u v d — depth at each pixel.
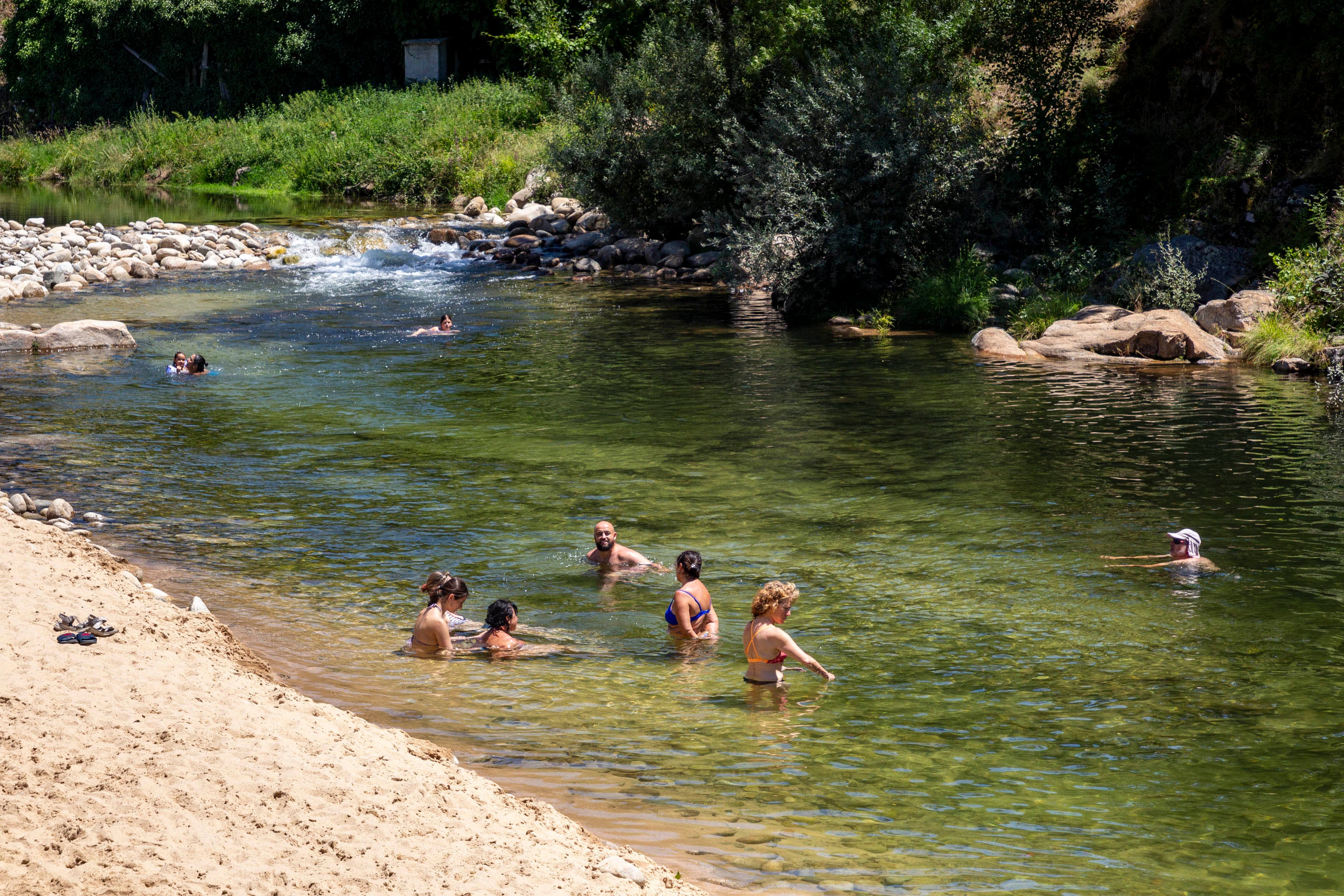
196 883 4.70
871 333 23.03
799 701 7.90
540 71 47.56
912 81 26.11
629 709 7.79
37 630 7.26
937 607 9.60
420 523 11.76
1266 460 13.74
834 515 12.02
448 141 46.94
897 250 24.34
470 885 4.96
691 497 12.63
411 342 21.98
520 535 11.41
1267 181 23.91
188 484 12.99
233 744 5.97
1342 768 6.84
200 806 5.29
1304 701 7.78
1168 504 12.16
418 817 5.52
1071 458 13.95
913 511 12.09
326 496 12.62
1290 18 23.69
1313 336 19.80
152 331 22.92
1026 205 27.08
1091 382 18.44
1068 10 26.11
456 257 34.16
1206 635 8.93
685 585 9.42
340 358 20.47
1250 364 19.75
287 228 37.59
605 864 5.32
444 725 7.46
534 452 14.45
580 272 31.78
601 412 16.52
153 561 10.48
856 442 14.82
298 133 51.41
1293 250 21.48
